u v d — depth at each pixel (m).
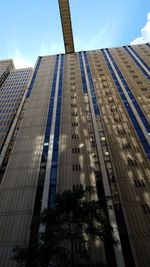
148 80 59.31
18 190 32.84
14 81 105.62
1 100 89.25
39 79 68.69
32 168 36.50
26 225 27.77
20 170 36.38
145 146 38.06
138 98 51.97
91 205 18.58
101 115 48.12
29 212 29.33
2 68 123.25
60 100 55.50
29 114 51.16
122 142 39.81
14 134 52.97
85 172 34.19
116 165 35.12
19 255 16.78
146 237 25.17
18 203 30.81
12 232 27.17
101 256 23.44
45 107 53.19
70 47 96.88
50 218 18.08
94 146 40.25
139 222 26.78
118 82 60.97
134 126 43.34
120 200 29.72
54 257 18.91
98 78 65.06
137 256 23.52
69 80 66.12
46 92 60.16
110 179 33.38
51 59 86.00
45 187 32.59
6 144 49.34
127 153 37.22
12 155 39.72
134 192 30.44
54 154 38.88
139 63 71.19
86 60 80.88
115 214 28.27
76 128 44.78
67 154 38.19
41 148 40.47
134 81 60.03
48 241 17.08
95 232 18.08
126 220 27.17
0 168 42.22
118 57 79.50
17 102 86.44
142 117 45.50
